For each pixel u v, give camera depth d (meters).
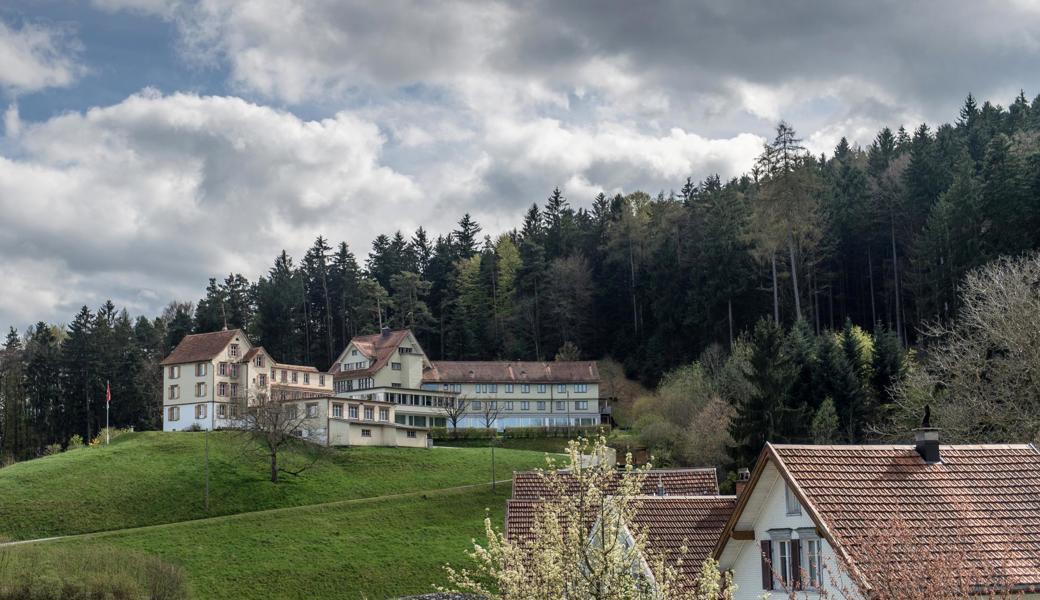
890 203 140.75
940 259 113.56
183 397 138.88
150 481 104.25
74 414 163.25
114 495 100.19
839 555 28.70
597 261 185.00
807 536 32.72
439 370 157.12
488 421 143.88
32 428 160.25
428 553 86.06
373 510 97.31
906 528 25.88
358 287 188.62
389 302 182.25
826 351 97.38
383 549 86.94
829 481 32.78
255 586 78.75
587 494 21.48
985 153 138.12
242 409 115.62
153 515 97.06
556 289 173.38
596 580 20.42
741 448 89.12
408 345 153.88
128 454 112.19
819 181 131.62
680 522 42.78
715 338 146.50
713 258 145.62
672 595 22.00
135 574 67.81
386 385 150.25
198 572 81.12
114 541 88.44
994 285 69.06
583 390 155.62
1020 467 35.06
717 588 22.38
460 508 98.50
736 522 35.25
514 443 133.50
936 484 33.62
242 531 91.31
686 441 103.62
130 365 166.88
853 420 93.12
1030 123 148.75
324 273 194.88
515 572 21.00
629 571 20.86
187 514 97.81
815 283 143.50
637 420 127.62
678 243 162.12
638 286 169.75
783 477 32.94
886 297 135.88
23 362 165.25
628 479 21.53
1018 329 57.84
